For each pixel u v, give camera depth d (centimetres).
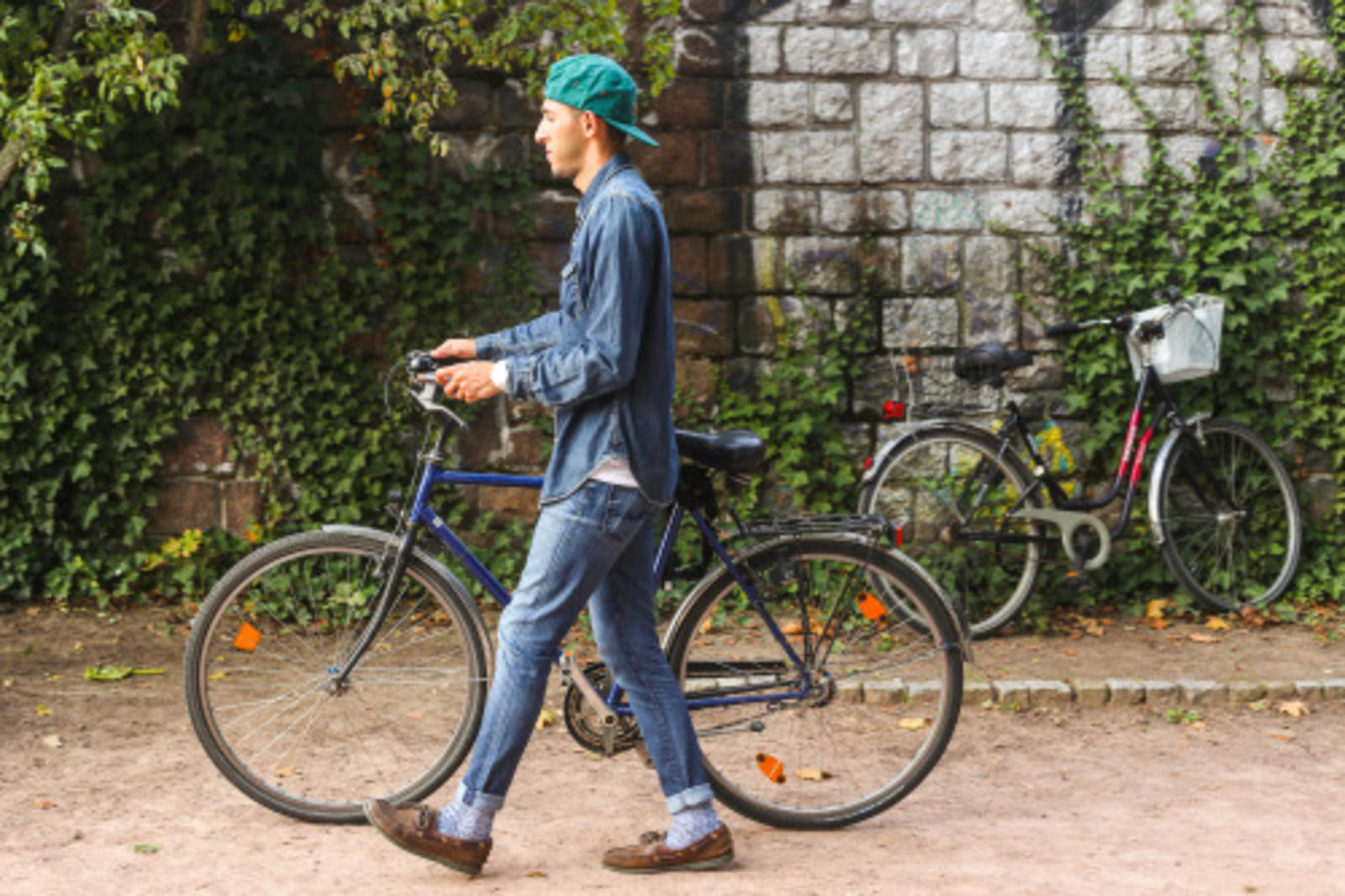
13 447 634
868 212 668
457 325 661
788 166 665
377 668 394
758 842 379
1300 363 684
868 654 393
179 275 644
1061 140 671
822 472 667
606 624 355
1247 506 686
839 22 663
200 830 383
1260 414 687
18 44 540
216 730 380
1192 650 602
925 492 656
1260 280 676
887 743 410
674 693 358
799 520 390
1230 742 483
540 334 369
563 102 335
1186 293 670
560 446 338
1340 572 686
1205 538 683
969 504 624
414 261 655
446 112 654
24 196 627
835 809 389
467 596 383
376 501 660
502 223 662
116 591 642
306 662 394
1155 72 671
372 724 396
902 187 668
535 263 665
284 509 657
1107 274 673
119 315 639
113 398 640
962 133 668
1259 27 673
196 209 640
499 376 330
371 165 645
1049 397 676
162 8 633
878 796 392
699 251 665
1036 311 673
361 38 548
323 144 649
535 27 589
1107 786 434
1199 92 673
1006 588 644
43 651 573
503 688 342
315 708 400
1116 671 564
